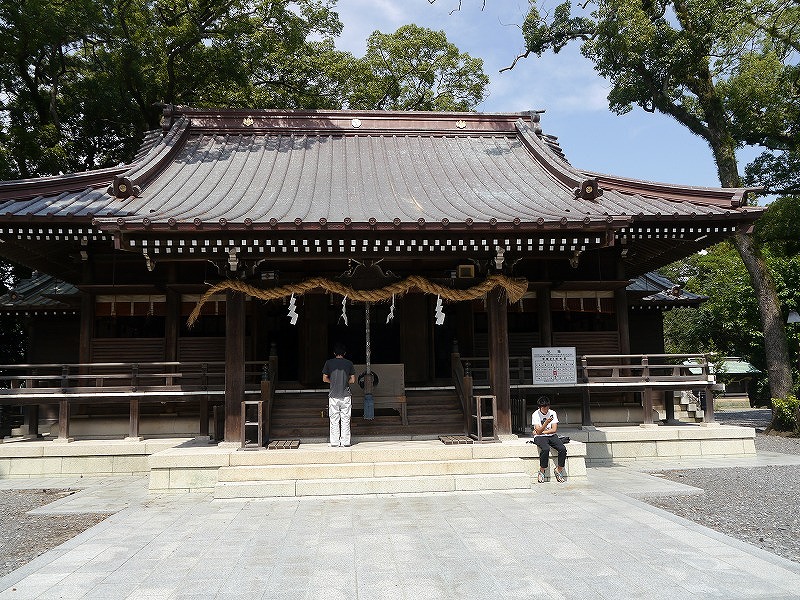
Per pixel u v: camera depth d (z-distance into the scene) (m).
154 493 10.03
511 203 12.02
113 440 13.16
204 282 13.05
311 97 26.30
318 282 11.27
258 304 15.30
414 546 6.58
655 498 9.27
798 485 10.37
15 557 6.69
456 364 13.26
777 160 21.53
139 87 23.34
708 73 20.17
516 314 15.49
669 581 5.36
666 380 13.67
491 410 12.43
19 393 12.46
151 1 23.08
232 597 5.13
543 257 11.70
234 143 15.85
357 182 13.51
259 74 26.22
